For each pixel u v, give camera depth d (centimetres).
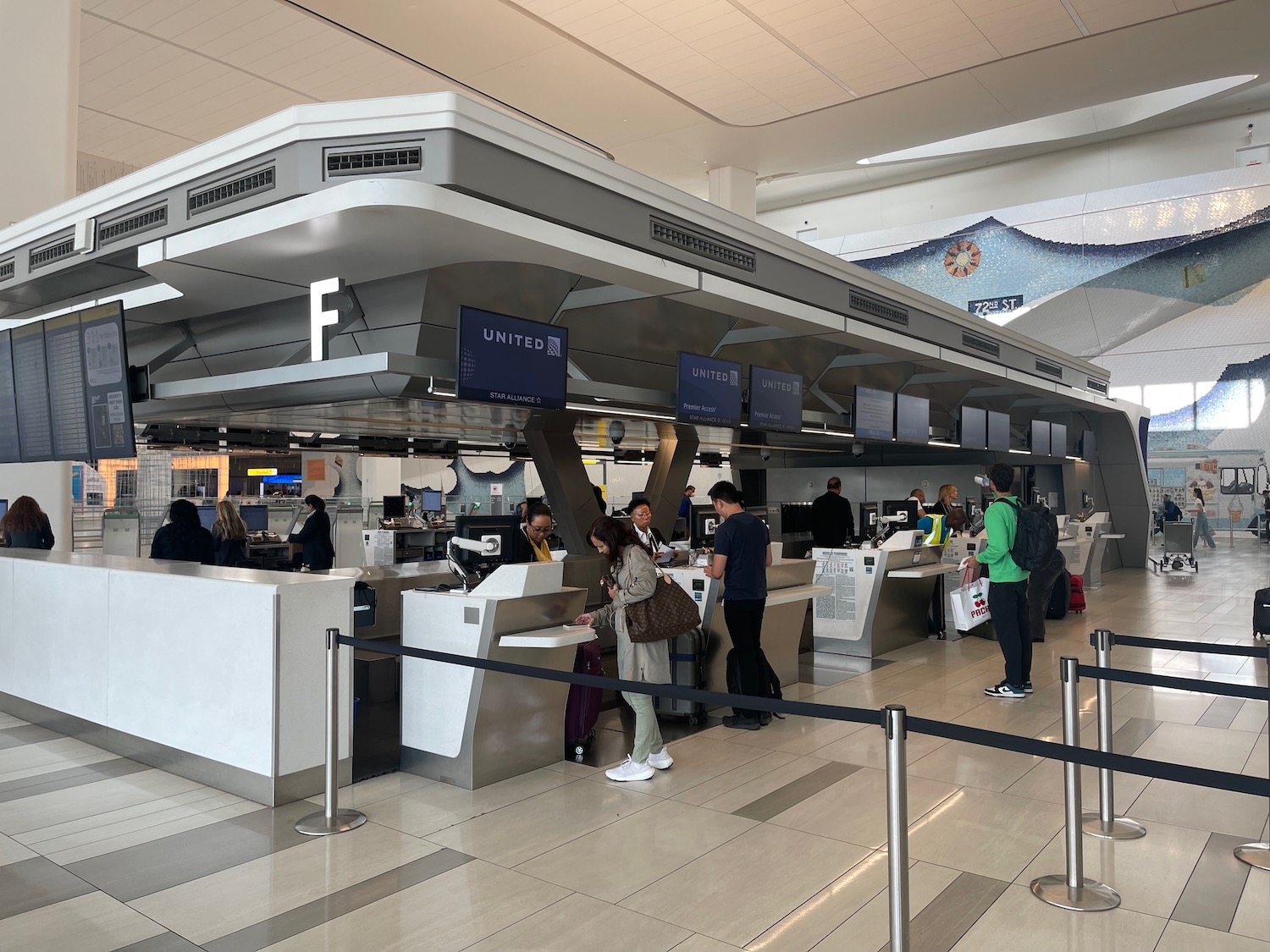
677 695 293
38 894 323
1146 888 330
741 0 1173
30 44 870
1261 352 2348
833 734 555
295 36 1223
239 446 1181
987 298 2636
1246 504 2355
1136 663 777
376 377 477
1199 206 2320
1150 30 1290
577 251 460
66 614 538
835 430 959
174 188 475
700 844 373
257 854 360
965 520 1066
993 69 1405
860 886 332
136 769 473
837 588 833
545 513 650
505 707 462
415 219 395
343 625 445
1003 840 377
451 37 1254
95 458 580
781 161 1859
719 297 589
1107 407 1582
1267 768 465
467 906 314
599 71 1380
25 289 633
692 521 924
